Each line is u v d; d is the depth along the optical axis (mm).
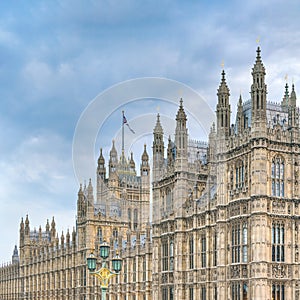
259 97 84000
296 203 84312
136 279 126438
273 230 82688
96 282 148875
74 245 165250
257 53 85062
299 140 85688
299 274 82812
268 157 83688
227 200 89062
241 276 83938
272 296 81000
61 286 174625
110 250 138875
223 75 93000
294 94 87312
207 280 92562
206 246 93625
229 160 89500
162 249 105688
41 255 197125
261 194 82000
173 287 100812
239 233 85688
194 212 97250
